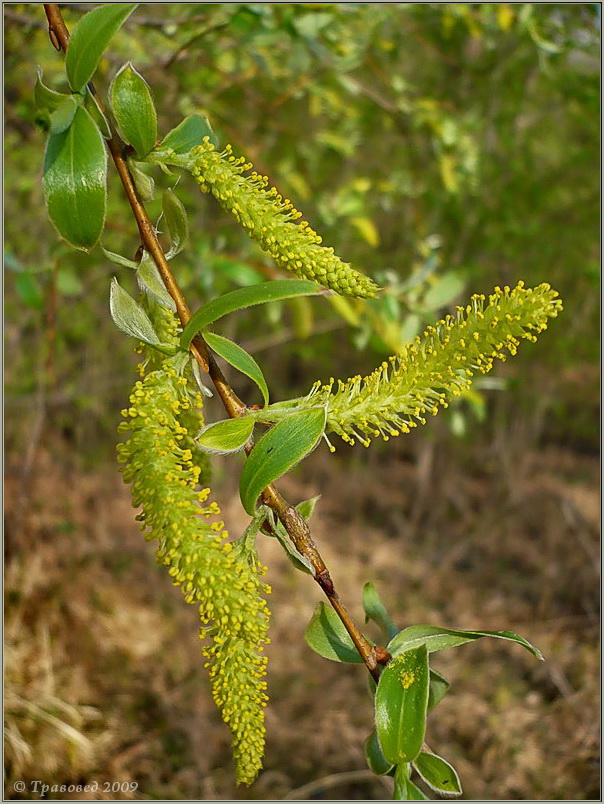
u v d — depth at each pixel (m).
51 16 1.08
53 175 0.97
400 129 3.70
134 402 0.99
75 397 4.90
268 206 1.05
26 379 5.11
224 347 1.03
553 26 3.50
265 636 0.99
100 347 5.61
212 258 2.55
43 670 3.46
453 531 6.58
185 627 4.39
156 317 1.08
